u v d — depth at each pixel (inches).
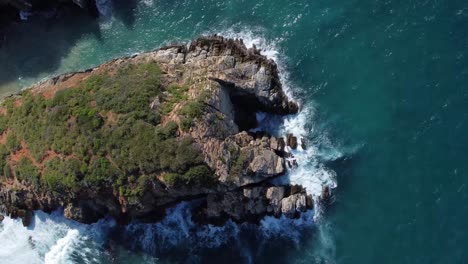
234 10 3152.1
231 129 2699.3
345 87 2824.8
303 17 3031.5
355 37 2923.2
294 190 2659.9
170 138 2561.5
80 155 2657.5
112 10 3299.7
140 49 3179.1
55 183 2701.8
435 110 2659.9
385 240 2496.3
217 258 2694.4
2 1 3309.5
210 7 3203.7
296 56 2938.0
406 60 2802.7
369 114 2743.6
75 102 2763.3
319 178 2679.6
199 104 2596.0
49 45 3294.8
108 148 2620.6
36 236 2942.9
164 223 2827.3
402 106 2714.1
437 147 2586.1
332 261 2532.0
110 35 3250.5
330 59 2901.1
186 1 3253.0
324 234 2598.4
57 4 3353.8
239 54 2883.9
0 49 3331.7
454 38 2787.9
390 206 2546.8
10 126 2935.5
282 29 3024.1
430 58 2773.1
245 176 2603.3
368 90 2792.8
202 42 2945.4
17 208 2970.0
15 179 2878.9
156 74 2802.7
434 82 2719.0
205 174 2524.6
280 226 2674.7
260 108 2874.0
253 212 2682.1
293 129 2800.2
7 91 3216.0
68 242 2883.9
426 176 2551.7
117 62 2982.3
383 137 2682.1
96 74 2925.7
